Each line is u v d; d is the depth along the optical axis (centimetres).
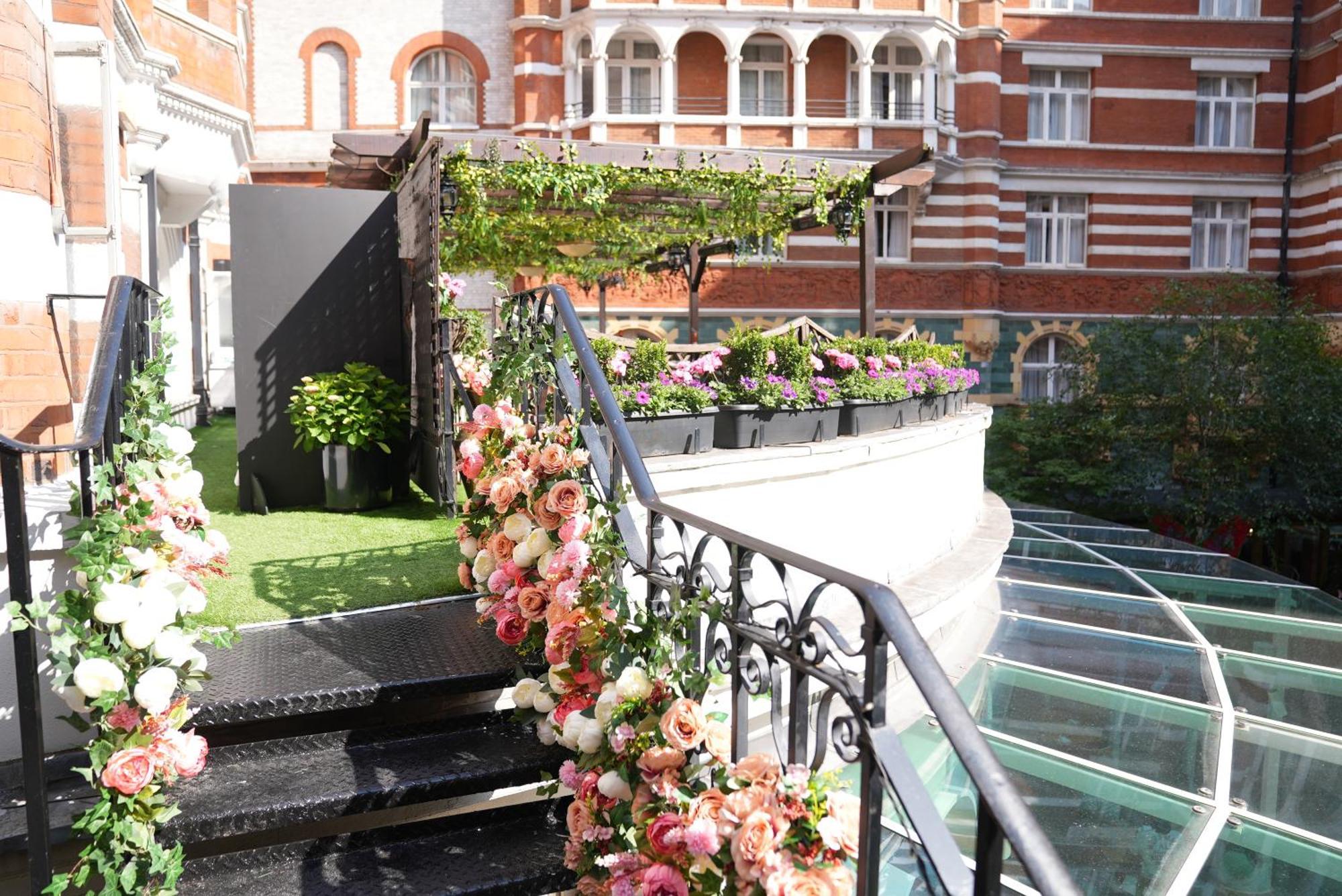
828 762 501
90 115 684
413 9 2270
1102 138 2391
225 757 337
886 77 2286
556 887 312
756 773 242
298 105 2277
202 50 1287
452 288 706
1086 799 479
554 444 391
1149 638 757
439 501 660
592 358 380
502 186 880
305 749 347
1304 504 2008
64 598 289
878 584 213
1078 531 1305
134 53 916
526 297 463
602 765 307
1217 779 504
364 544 561
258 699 334
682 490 537
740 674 268
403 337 787
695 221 1195
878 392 746
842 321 2289
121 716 286
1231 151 2403
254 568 509
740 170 1003
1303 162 2412
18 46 475
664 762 276
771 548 250
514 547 389
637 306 2234
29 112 482
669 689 296
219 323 1633
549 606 350
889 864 413
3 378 471
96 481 299
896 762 201
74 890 303
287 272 680
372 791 316
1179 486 2088
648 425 580
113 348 336
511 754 346
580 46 2219
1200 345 2006
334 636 406
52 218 541
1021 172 2355
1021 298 2383
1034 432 2144
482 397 459
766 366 668
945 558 806
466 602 456
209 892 295
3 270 469
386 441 691
